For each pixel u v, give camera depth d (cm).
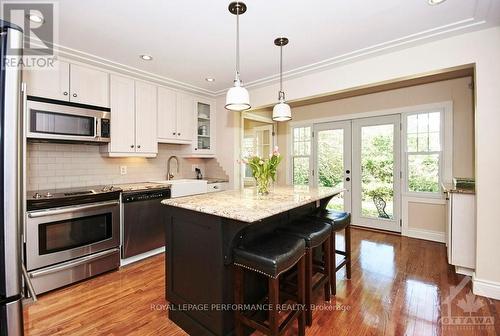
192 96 404
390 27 217
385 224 427
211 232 168
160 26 213
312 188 284
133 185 323
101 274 270
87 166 310
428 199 382
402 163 405
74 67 273
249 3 183
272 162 227
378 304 212
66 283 239
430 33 225
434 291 231
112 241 275
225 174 429
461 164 356
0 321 98
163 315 201
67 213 239
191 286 182
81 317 197
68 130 261
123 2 180
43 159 275
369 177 442
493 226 217
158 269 284
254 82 351
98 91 293
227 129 426
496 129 213
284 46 251
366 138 444
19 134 101
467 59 224
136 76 325
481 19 203
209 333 170
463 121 354
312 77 319
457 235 260
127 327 187
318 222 223
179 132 383
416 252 329
